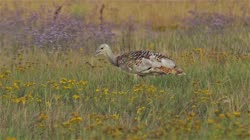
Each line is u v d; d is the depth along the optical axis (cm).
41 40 3794
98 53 2988
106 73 2945
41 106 2433
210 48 3769
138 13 5809
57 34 3806
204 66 3045
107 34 4075
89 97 2517
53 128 2114
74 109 2389
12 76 2945
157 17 5488
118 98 2473
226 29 4425
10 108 2366
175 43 3950
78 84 2636
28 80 2861
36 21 4228
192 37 4141
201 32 4306
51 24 4009
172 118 2214
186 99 2495
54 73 3008
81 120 2088
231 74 2855
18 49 3847
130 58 2888
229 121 2044
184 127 1942
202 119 2270
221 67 3009
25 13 4741
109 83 2775
